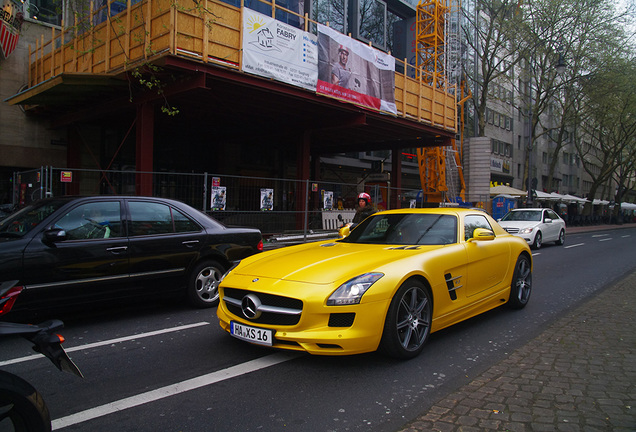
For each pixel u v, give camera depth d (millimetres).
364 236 5430
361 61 14305
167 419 2904
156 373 3703
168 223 5754
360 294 3559
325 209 14531
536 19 25516
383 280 3717
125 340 4594
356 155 26141
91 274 4875
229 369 3799
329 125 15609
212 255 6078
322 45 12961
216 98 12719
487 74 26062
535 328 5234
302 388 3412
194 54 10031
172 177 10641
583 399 3178
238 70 10906
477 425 2797
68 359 2469
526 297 6270
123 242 5180
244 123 16531
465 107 34438
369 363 3969
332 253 4516
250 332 3736
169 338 4668
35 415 2158
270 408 3074
